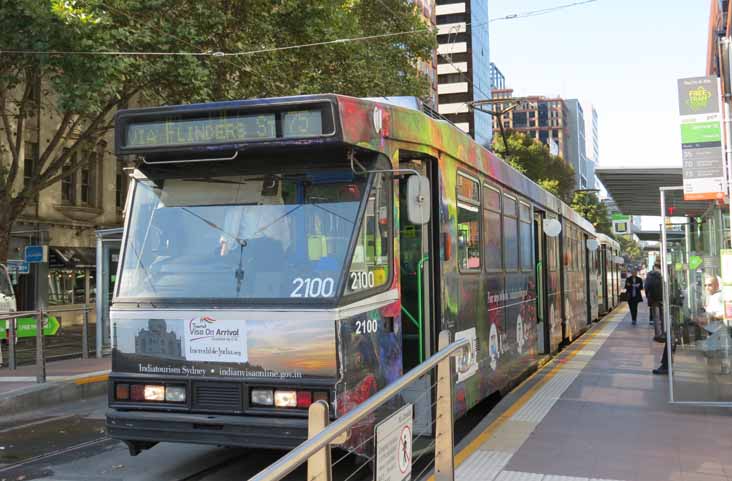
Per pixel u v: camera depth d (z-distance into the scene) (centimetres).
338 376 534
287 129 565
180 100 1842
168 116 598
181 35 1692
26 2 1448
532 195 1197
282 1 1911
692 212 1006
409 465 420
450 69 9938
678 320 904
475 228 832
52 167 1944
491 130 11144
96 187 3056
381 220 600
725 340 881
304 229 577
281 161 596
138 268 604
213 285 579
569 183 6256
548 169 5947
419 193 580
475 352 795
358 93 2291
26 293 2705
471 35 9894
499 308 917
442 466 473
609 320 2550
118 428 576
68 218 2916
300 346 542
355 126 569
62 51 1543
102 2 1606
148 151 601
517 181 1070
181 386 569
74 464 702
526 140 5838
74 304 2914
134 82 1783
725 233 892
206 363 564
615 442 712
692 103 866
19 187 2633
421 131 670
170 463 700
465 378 750
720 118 859
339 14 2139
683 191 905
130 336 588
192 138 590
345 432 321
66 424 921
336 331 537
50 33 1501
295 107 564
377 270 594
